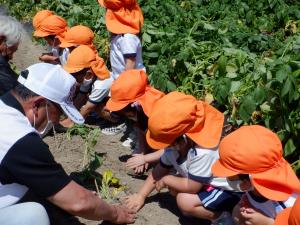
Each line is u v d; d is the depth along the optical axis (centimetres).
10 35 248
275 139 176
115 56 309
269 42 341
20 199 187
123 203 237
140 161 256
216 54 294
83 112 306
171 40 324
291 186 172
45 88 179
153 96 231
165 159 223
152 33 345
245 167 173
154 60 336
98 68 301
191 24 372
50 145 299
